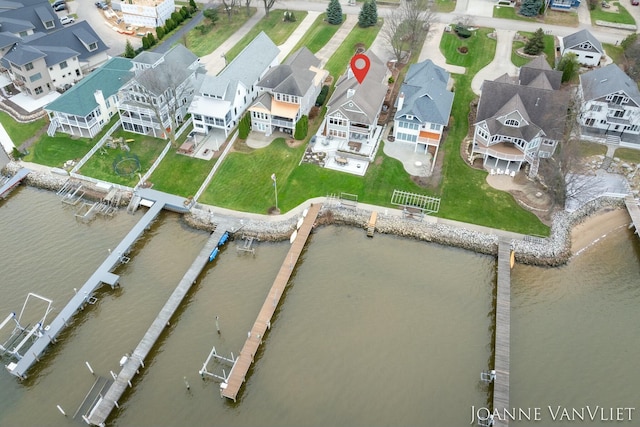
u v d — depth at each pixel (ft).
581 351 176.96
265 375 169.27
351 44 348.18
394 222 220.64
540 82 261.24
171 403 162.30
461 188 233.76
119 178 240.53
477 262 207.82
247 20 381.19
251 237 214.90
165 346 177.68
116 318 186.39
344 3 406.21
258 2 409.90
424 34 350.64
